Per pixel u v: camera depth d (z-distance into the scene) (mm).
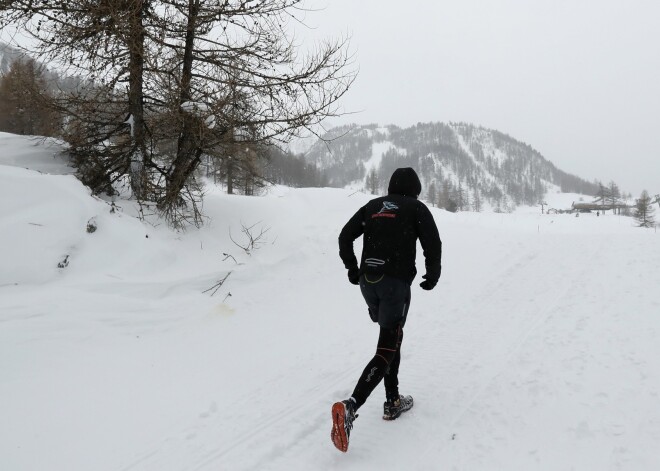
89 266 5680
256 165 8312
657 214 71812
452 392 3469
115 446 2980
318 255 7836
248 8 7332
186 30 7328
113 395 3658
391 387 3129
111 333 4762
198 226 7668
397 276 3000
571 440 2711
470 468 2543
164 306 5555
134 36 6746
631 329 4320
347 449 2754
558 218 42281
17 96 8055
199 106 7203
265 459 2766
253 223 8352
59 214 5895
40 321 4535
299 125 7359
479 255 8273
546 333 4500
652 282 5812
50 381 3777
